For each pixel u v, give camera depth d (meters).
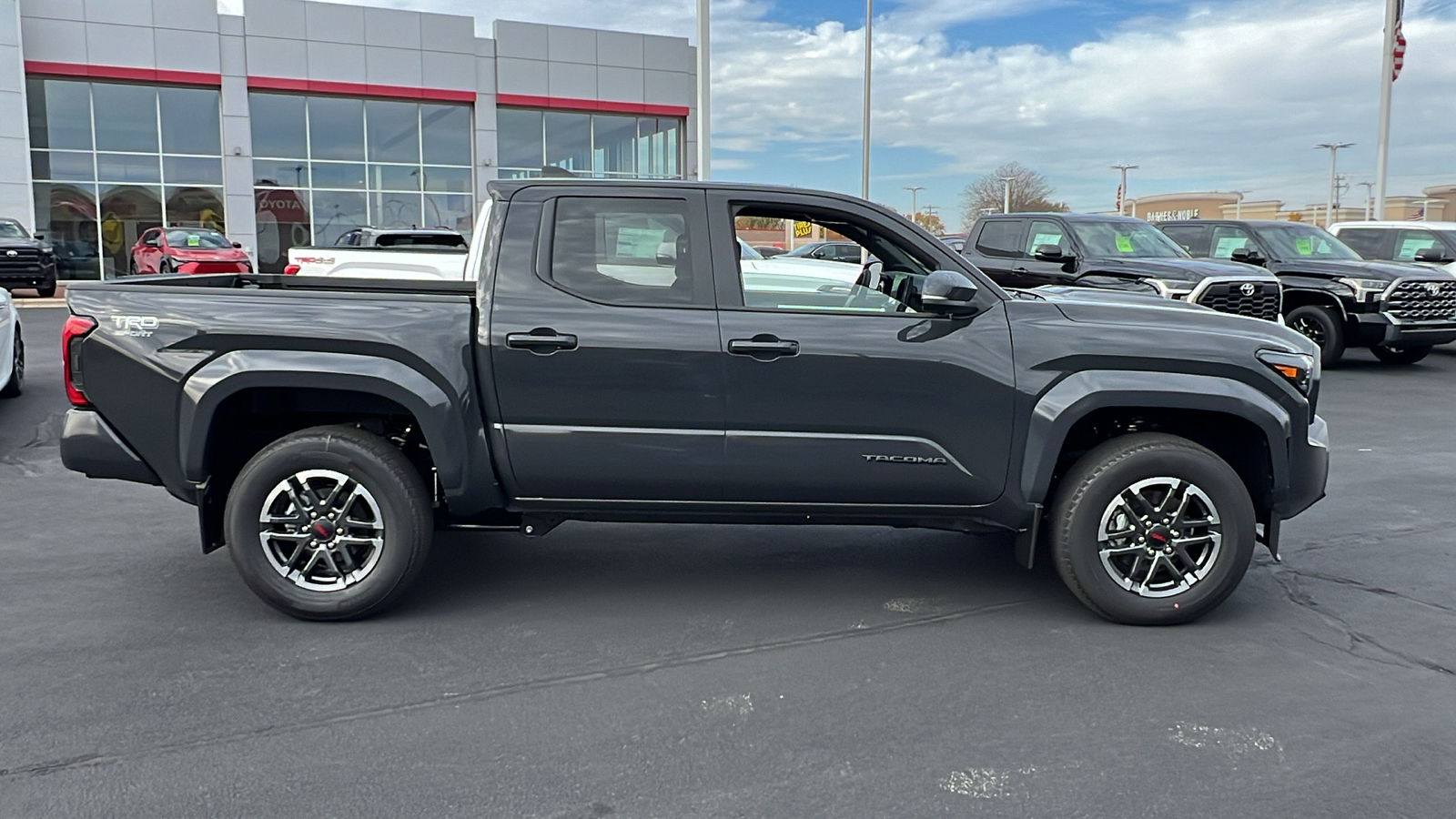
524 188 4.58
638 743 3.46
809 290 4.64
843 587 5.10
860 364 4.44
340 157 29.39
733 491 4.56
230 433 4.67
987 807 3.07
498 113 30.88
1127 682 3.98
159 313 4.40
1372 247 16.67
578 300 4.46
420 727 3.57
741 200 4.59
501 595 4.93
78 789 3.14
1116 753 3.41
